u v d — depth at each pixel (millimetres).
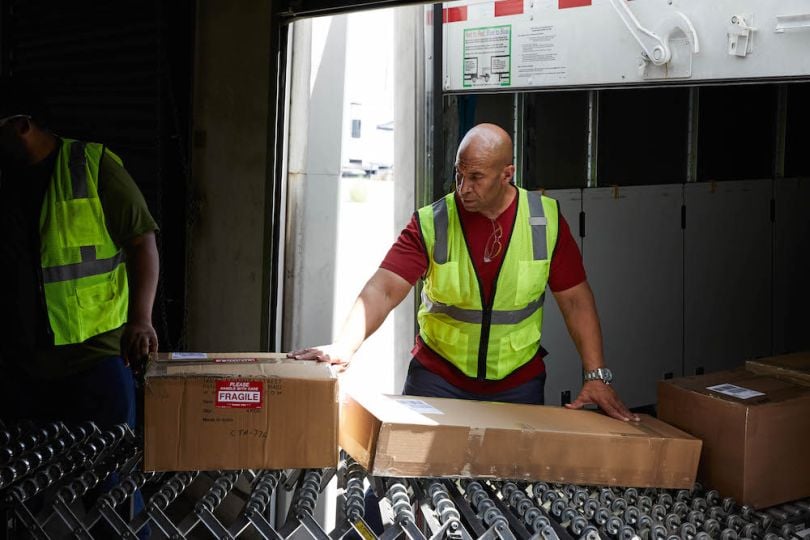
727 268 5836
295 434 2414
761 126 6551
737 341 5945
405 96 4363
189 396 2385
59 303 3238
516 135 5062
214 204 4227
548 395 5055
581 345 3154
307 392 2410
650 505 2580
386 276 3125
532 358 3303
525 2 3969
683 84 3492
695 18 3391
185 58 4379
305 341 4203
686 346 5648
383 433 2393
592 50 3748
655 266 5438
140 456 2543
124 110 4570
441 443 2443
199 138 4258
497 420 2572
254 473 2572
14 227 3268
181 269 4457
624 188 5254
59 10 4742
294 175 4125
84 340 3275
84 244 3260
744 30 3250
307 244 4164
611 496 2580
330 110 4133
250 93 4000
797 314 6367
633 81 3625
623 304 5305
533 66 3988
